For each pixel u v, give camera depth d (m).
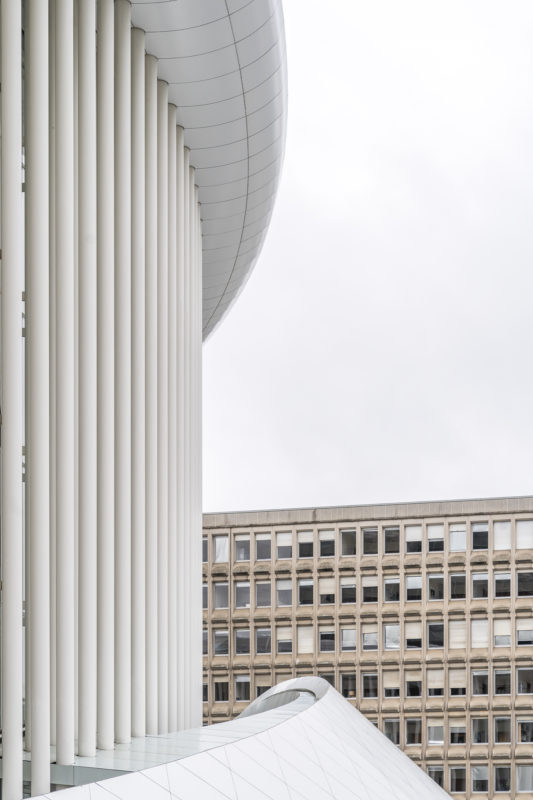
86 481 16.89
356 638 54.09
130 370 19.25
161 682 20.58
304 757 15.10
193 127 23.72
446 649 53.06
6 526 14.39
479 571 53.19
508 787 51.59
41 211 15.36
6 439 14.44
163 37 20.23
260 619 55.19
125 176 19.05
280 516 55.75
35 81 15.36
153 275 20.55
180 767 12.50
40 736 14.92
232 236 30.36
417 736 52.75
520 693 52.16
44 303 15.32
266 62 21.86
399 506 54.53
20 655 14.40
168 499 21.81
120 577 18.47
